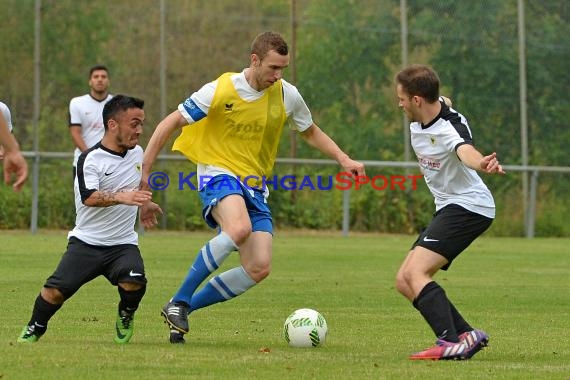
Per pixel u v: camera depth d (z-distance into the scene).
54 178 46.44
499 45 52.84
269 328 19.52
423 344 17.50
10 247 37.22
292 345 16.88
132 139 16.55
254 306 23.17
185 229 48.03
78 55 47.50
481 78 52.56
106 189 16.50
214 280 17.89
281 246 41.50
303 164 49.66
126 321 16.80
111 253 16.62
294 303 23.81
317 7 50.84
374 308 23.08
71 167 46.75
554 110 53.28
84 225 16.59
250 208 18.12
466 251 41.34
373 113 51.38
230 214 17.27
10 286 25.66
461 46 52.53
